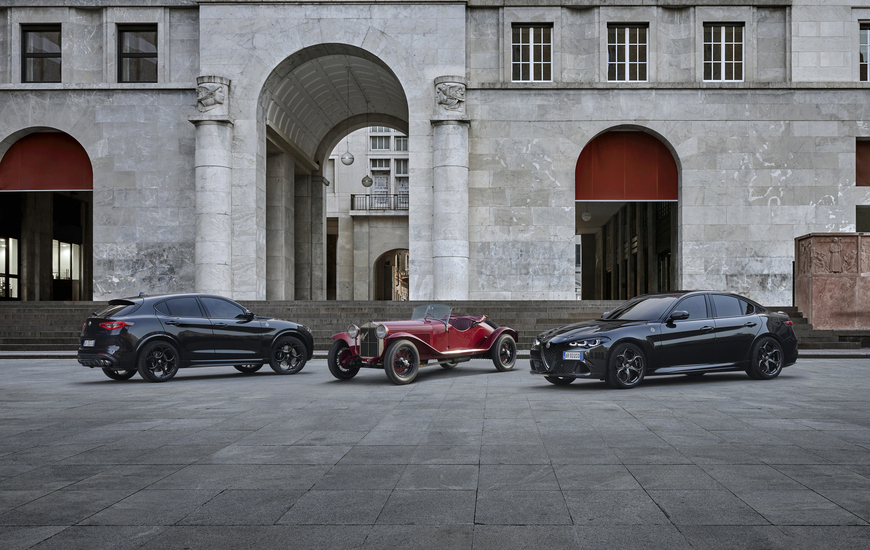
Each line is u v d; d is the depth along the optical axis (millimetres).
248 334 12703
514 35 25078
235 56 24359
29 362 16031
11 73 25203
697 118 24328
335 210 44844
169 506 4172
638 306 10984
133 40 25656
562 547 3414
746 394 9039
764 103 24234
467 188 23922
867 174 24734
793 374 11805
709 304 10867
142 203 24859
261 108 24625
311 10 24406
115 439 6289
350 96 30250
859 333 18422
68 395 9711
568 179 24422
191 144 24891
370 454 5562
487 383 10922
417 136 24250
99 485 4672
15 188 25734
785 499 4184
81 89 24938
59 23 25406
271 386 10828
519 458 5352
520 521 3826
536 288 24312
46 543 3531
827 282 19000
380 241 44781
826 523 3738
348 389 10258
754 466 5004
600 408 7867
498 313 20781
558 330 10562
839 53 24484
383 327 10953
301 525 3797
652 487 4480
